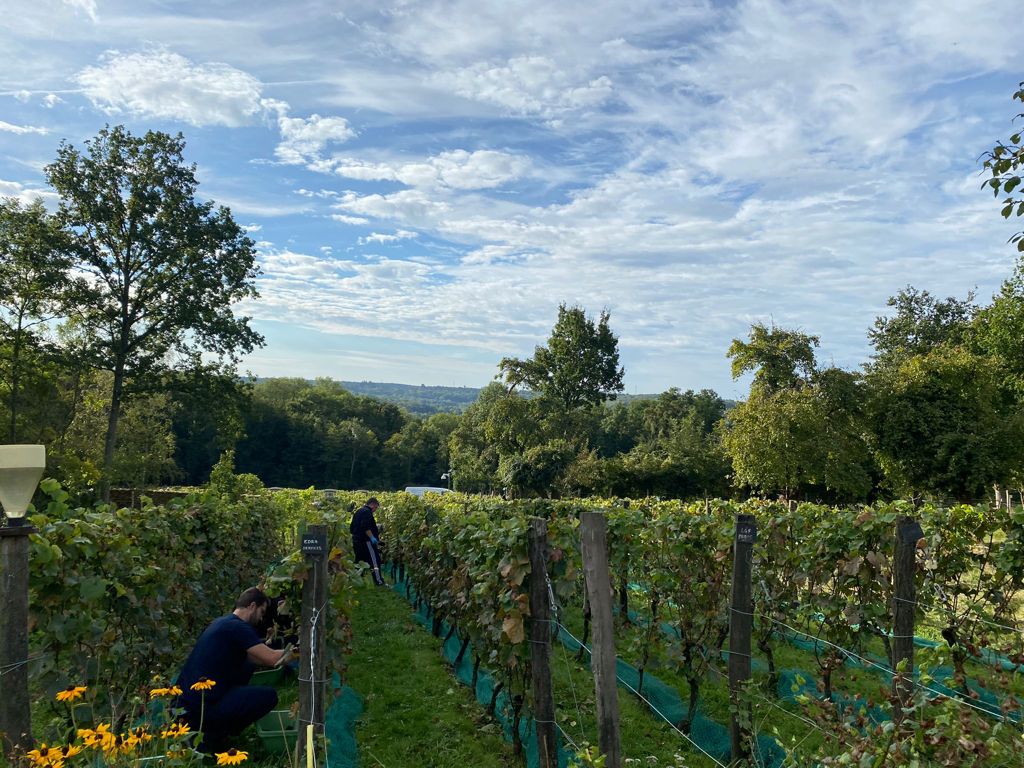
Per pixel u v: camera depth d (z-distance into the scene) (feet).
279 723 16.30
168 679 17.12
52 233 91.61
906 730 8.79
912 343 134.72
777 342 89.86
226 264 101.30
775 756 15.61
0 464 11.00
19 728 11.07
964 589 20.72
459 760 17.04
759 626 21.03
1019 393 87.30
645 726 18.94
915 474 81.76
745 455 84.79
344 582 18.01
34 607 13.71
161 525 18.83
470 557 20.59
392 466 284.61
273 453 258.57
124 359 96.32
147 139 96.99
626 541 24.45
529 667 16.46
